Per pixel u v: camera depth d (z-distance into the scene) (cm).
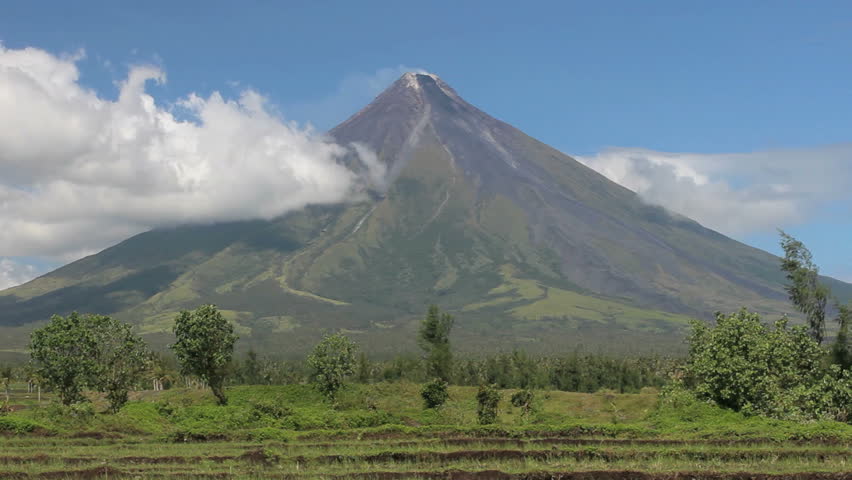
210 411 5550
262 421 5228
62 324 6650
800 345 5569
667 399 5566
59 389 6575
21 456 3706
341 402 7319
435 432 4544
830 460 3566
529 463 3494
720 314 5847
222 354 6975
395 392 8025
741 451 3703
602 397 7819
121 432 4825
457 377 12206
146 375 11631
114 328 6825
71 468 3456
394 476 3262
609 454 3662
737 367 5247
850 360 6100
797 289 6756
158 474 3350
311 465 3566
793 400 5081
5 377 13725
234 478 3275
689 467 3419
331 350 7438
